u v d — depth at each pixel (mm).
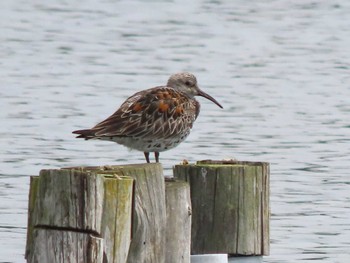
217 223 10055
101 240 7922
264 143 20688
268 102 25062
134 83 27469
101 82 27531
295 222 15398
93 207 7895
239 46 34250
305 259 13602
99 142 20562
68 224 7922
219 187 10023
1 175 17938
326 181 17891
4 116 22891
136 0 43812
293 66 30594
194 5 42688
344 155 19797
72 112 23453
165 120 11359
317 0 43969
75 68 29656
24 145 20234
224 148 20125
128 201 8328
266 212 10242
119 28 37406
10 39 34625
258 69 30094
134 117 11141
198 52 32969
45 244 8008
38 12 40531
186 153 19500
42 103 24453
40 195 8008
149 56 32031
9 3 42469
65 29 36938
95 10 41312
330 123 22812
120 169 8703
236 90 26719
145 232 8781
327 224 15328
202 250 10086
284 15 40469
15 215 15508
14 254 13609
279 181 17812
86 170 8539
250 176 10062
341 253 13914
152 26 37938
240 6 42531
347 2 43406
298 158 19531
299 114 23719
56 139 20797
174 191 9289
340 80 28328
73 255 7926
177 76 12906
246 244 10094
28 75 28406
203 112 23750
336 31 37031
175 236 9305
